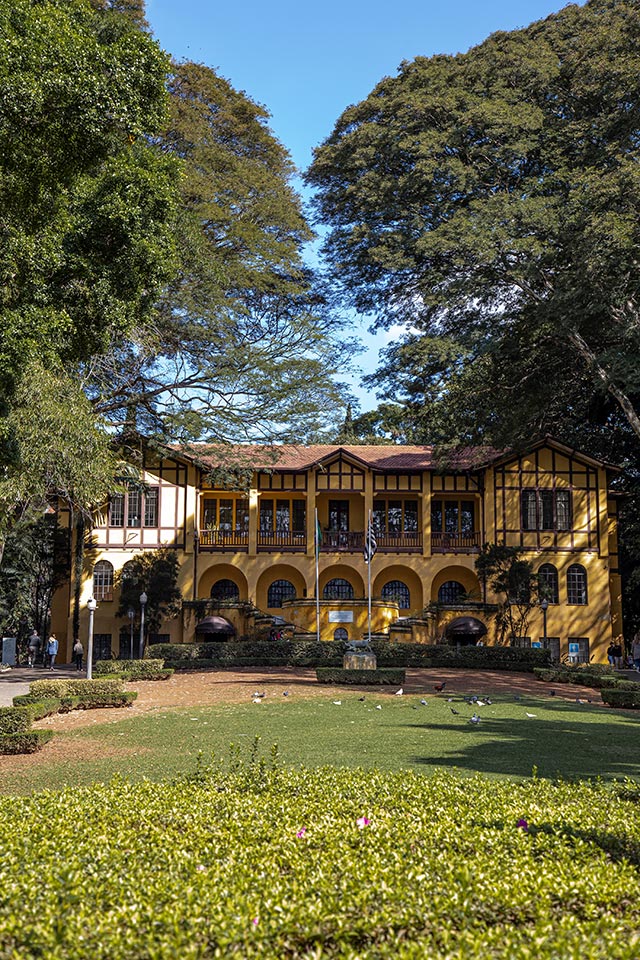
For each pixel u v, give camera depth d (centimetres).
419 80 3344
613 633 4566
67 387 1841
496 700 2305
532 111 3114
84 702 2170
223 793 774
